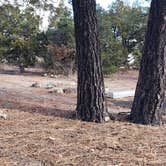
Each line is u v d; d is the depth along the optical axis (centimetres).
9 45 1488
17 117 520
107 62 1421
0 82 1057
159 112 513
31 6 864
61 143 402
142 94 515
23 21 1439
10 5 914
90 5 509
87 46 512
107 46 1459
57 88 904
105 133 450
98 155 368
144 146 401
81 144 401
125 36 1684
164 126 507
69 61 1407
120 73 1586
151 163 350
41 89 899
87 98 515
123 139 426
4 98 704
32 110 578
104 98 519
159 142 418
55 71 1421
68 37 1399
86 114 515
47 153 369
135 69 1689
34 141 407
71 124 489
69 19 1411
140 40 1698
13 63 1518
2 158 354
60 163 344
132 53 1677
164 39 507
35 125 477
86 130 461
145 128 486
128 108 685
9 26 1462
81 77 519
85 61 514
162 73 511
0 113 529
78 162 348
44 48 1450
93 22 512
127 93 862
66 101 709
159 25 504
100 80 517
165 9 502
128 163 348
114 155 369
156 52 507
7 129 453
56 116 536
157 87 511
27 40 1466
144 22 1700
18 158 355
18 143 398
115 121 519
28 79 1202
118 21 1667
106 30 1488
